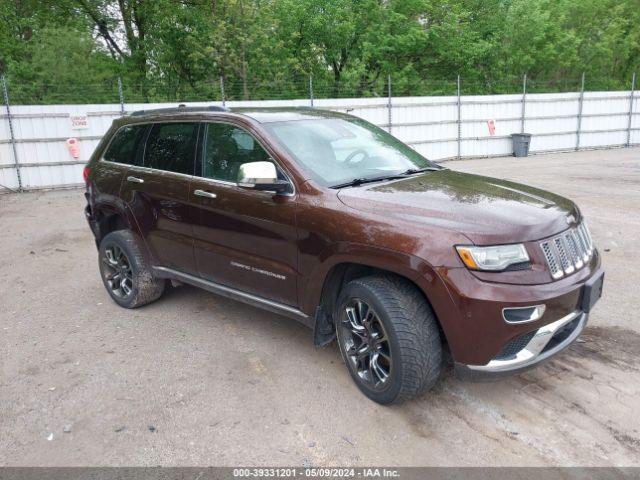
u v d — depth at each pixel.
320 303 3.61
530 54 32.06
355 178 3.74
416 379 3.07
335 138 4.14
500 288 2.85
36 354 4.30
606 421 3.14
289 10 25.33
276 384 3.69
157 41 24.28
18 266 7.06
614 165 17.14
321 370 3.87
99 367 4.04
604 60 35.88
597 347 4.05
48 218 10.73
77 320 5.01
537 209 3.24
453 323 2.91
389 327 3.08
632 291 5.21
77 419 3.35
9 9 24.50
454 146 21.91
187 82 25.08
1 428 3.28
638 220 8.35
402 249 3.02
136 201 4.85
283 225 3.65
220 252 4.17
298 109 4.60
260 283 3.96
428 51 28.66
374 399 3.37
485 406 3.34
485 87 29.98
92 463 2.93
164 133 4.77
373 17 27.20
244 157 3.99
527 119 23.16
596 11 35.44
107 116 16.23
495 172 16.47
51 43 21.98
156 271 4.93
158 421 3.29
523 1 31.30
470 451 2.92
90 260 7.27
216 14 23.66
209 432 3.16
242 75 22.19
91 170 5.49
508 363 2.94
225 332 4.61
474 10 31.02
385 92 26.47
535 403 3.35
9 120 15.00
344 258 3.29
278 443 3.04
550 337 3.00
